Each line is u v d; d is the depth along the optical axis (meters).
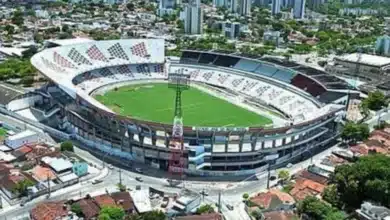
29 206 152.75
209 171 182.50
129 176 178.50
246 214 152.38
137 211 149.75
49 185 162.38
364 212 145.00
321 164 187.62
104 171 181.50
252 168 188.75
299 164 194.62
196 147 180.38
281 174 175.25
